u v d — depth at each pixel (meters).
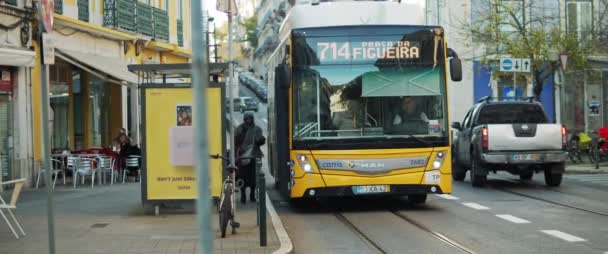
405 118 15.30
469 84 42.00
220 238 11.86
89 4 27.34
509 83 42.00
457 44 41.81
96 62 24.66
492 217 14.65
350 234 12.91
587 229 12.84
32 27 22.61
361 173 15.13
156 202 14.69
